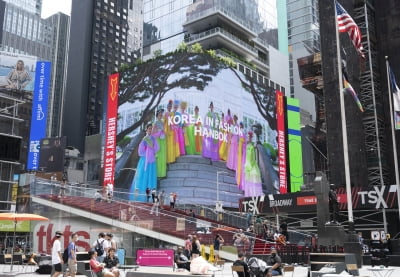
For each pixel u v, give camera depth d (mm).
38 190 38500
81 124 141500
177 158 75062
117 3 160875
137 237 32594
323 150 78500
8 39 168000
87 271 15109
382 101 44906
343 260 16219
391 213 38250
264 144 88938
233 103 83688
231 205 77250
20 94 108312
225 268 23625
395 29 45406
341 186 43969
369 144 44406
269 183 87312
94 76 147500
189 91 77375
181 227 31266
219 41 106062
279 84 122688
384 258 23344
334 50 47406
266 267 14578
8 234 39594
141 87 82750
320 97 73875
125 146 81562
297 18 137250
